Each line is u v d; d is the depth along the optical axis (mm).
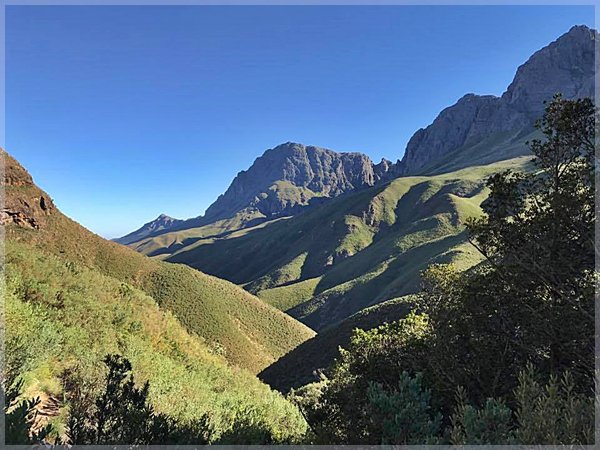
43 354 9172
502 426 3832
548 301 10680
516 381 9812
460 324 11305
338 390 11344
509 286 11555
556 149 11000
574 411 3461
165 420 4938
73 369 9352
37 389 8219
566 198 10109
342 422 9125
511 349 10828
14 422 3252
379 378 11430
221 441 6629
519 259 11242
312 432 10336
